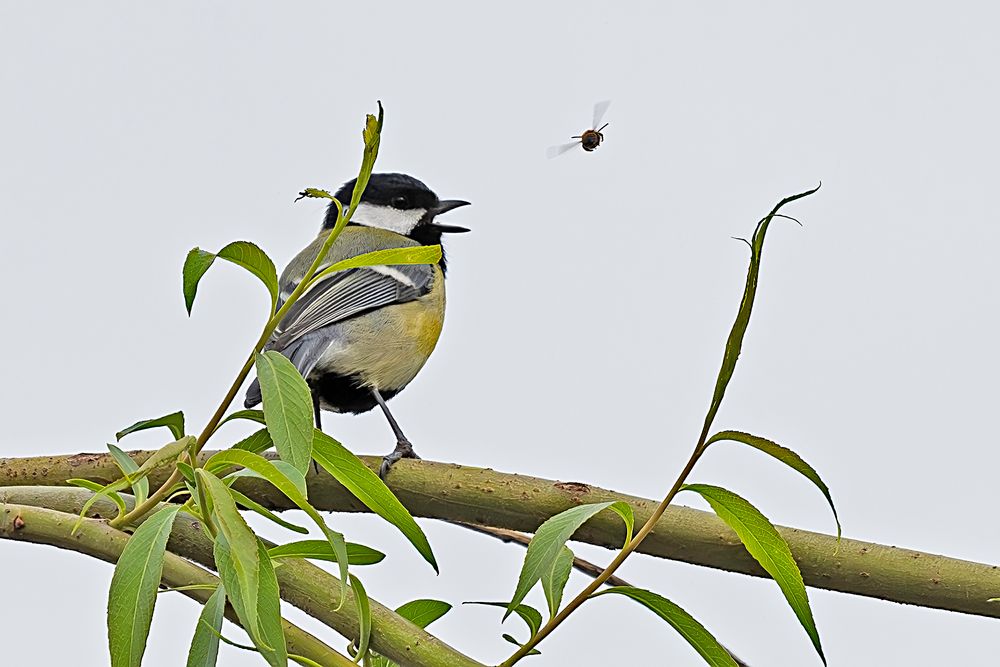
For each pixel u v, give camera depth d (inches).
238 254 136.9
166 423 152.6
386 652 148.3
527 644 134.0
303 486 126.4
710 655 136.5
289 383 132.7
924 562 193.5
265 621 123.4
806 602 137.2
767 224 120.6
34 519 156.0
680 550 201.5
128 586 126.6
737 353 127.9
